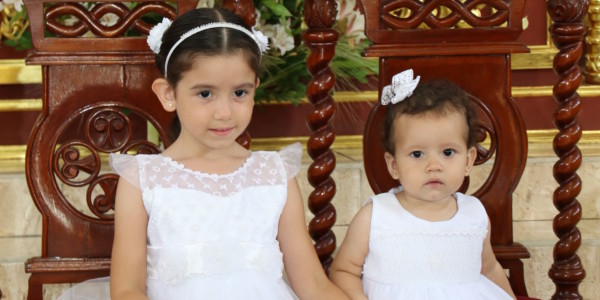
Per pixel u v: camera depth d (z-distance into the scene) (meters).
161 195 2.21
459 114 2.34
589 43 3.88
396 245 2.42
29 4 2.48
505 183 2.68
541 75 3.92
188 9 2.50
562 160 2.71
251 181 2.29
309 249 2.33
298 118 3.80
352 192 3.53
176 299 2.17
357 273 2.50
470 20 2.60
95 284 2.43
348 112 3.82
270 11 3.38
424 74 2.62
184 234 2.21
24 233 3.46
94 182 2.57
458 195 2.53
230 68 2.09
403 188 2.52
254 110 3.77
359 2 2.58
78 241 2.56
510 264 2.71
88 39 2.51
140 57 2.53
